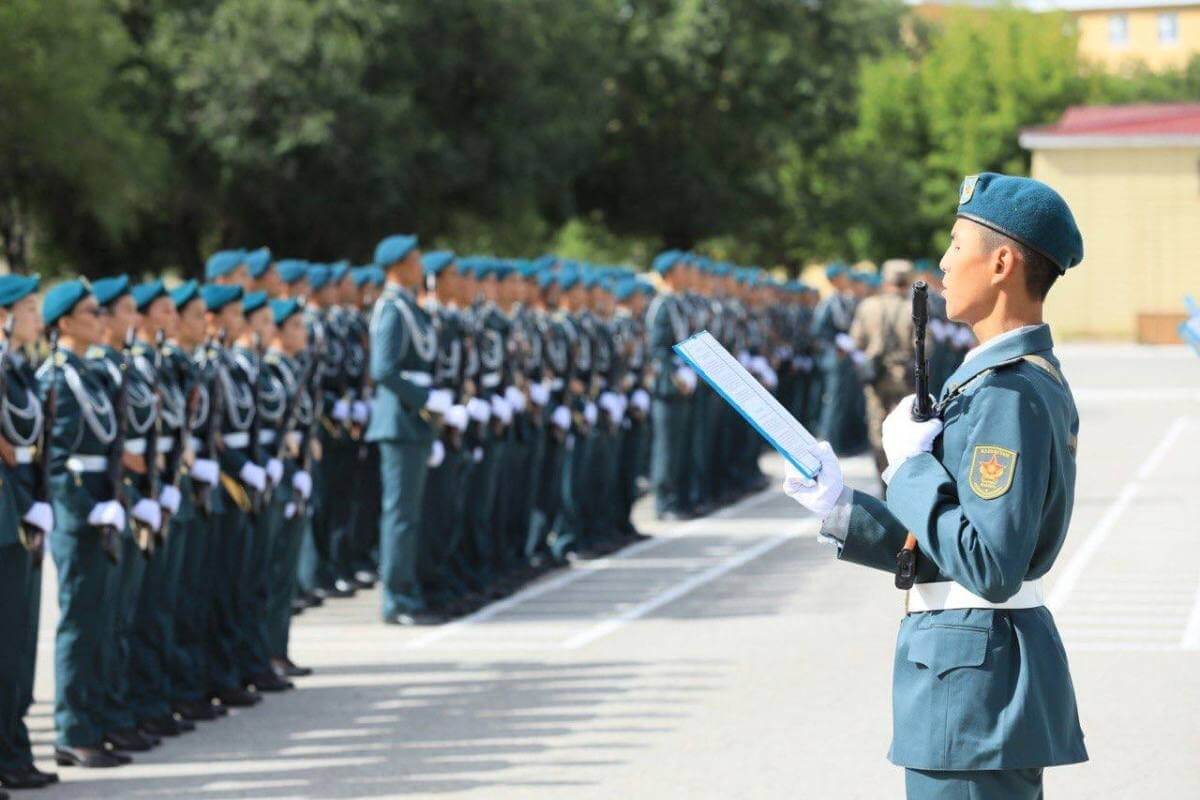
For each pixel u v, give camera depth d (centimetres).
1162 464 2753
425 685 1307
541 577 1833
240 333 1325
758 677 1306
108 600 1105
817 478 548
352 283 1797
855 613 1572
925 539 525
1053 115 7806
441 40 4831
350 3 4541
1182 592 1648
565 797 990
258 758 1104
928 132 8000
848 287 3008
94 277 5147
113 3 4509
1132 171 5712
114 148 4209
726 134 6456
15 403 1027
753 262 7750
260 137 4541
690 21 6225
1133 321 5750
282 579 1345
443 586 1630
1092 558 1861
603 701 1234
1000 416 527
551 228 6191
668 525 2248
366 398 1759
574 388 1911
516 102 4975
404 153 4672
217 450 1255
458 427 1580
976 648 534
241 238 5084
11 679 1038
